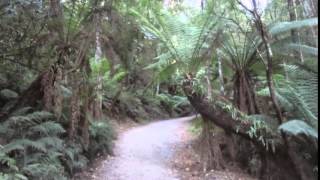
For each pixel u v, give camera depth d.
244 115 6.90
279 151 6.71
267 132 6.59
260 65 7.43
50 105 6.75
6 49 7.13
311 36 7.28
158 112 17.78
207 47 7.39
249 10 6.42
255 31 6.89
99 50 7.83
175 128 13.38
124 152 8.89
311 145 6.56
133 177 7.08
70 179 6.46
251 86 7.56
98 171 7.29
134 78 15.12
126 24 7.94
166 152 9.19
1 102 7.28
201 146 7.91
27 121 6.04
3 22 6.77
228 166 7.73
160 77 8.42
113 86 13.25
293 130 5.32
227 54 7.62
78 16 7.19
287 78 6.96
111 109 13.59
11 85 7.61
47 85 6.76
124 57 9.50
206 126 7.79
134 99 15.73
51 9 6.96
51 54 7.09
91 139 7.89
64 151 6.39
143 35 8.95
